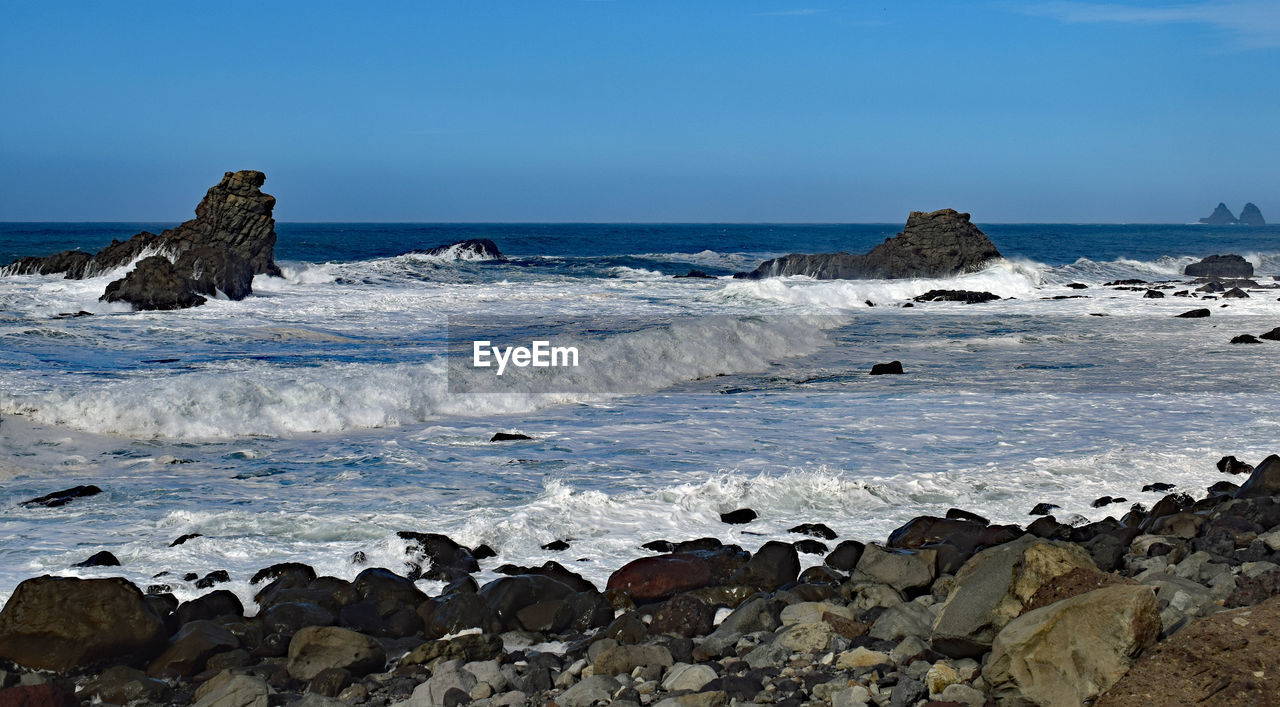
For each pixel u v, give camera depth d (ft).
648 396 49.29
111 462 33.19
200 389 39.01
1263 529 25.26
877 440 38.29
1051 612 15.43
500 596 20.15
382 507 28.02
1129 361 63.36
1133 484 31.89
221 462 33.65
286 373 45.09
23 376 48.73
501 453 35.50
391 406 41.57
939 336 79.00
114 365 54.44
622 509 27.73
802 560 24.21
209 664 17.74
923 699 15.49
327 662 17.52
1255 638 14.87
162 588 20.88
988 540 24.73
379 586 20.86
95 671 17.30
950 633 16.97
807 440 38.22
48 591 17.62
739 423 41.78
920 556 22.75
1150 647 15.03
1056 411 44.91
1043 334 79.36
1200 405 46.44
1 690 15.53
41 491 29.45
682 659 17.98
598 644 18.39
